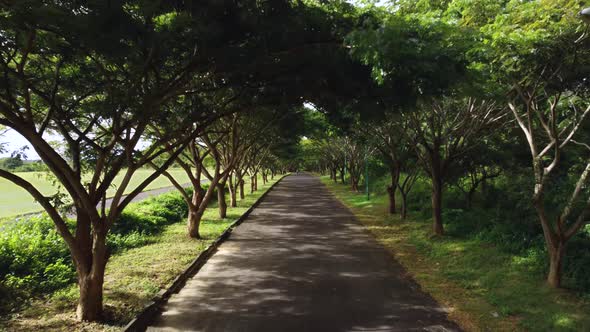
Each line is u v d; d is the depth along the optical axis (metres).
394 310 5.45
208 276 7.23
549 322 4.83
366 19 4.33
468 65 4.77
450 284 6.67
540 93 6.82
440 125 10.20
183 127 6.25
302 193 28.39
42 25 3.74
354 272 7.46
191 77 5.41
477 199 14.04
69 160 7.04
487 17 6.04
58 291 6.12
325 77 5.23
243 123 13.48
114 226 10.46
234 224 13.43
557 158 6.12
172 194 18.89
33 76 5.16
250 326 4.92
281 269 7.70
